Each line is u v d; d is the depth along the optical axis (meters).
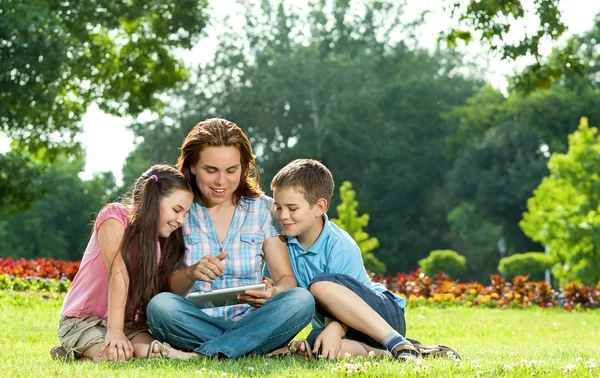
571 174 27.05
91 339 4.38
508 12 11.66
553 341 8.15
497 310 13.36
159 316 4.30
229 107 45.91
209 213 4.71
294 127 48.16
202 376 3.54
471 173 46.09
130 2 22.14
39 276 14.15
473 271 46.34
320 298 4.46
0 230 47.41
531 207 32.84
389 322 4.62
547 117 46.12
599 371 3.91
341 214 31.03
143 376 3.51
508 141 46.16
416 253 47.34
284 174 4.64
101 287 4.50
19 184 22.09
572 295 15.09
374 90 48.56
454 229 46.88
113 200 4.63
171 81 23.44
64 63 19.14
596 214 26.27
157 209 4.38
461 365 3.94
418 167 48.56
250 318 4.36
